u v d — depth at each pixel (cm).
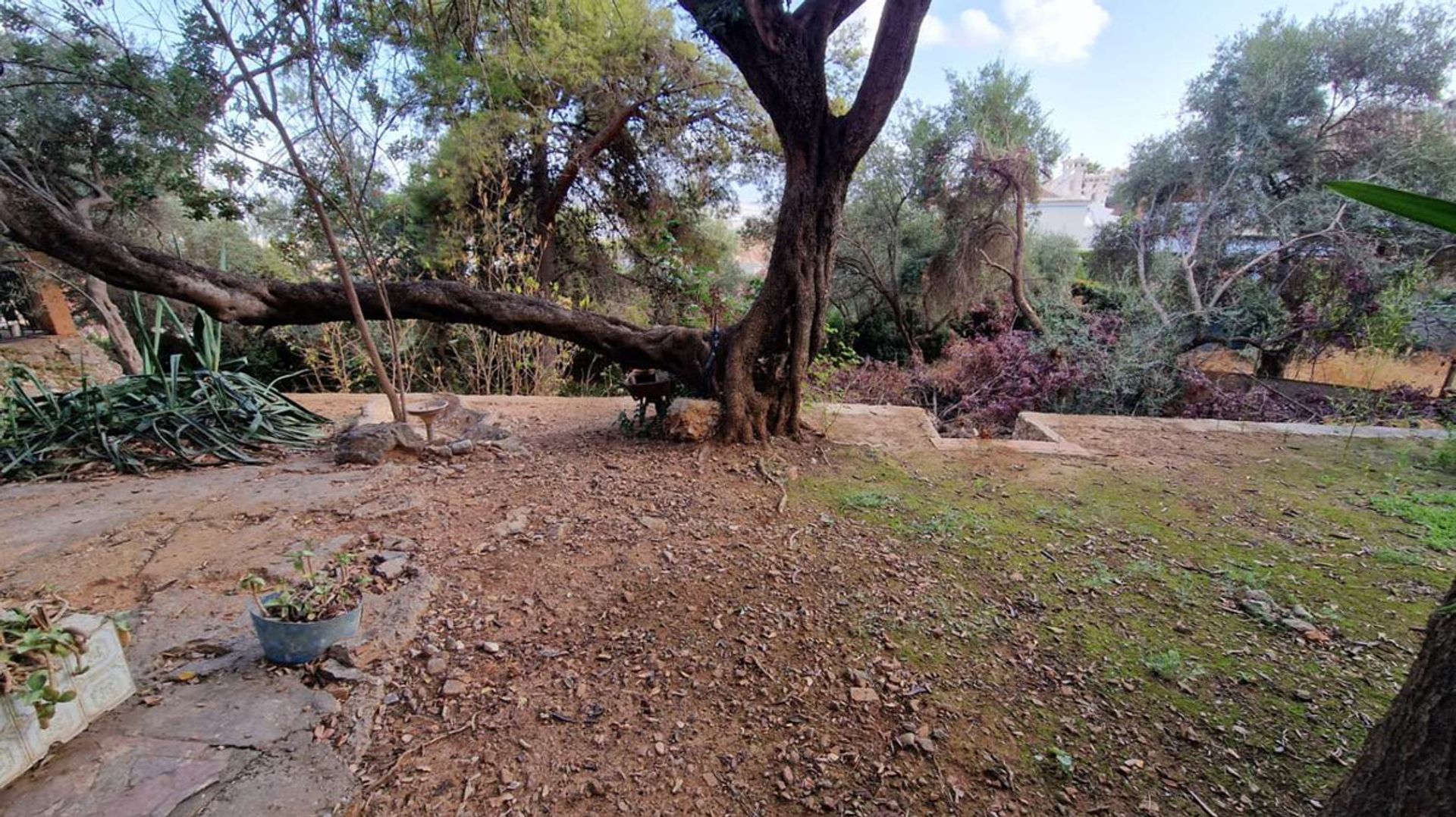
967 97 987
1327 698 175
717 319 461
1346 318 698
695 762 149
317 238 616
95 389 374
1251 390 705
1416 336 639
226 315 359
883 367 835
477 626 199
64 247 314
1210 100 840
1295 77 778
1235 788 144
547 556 248
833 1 345
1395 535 284
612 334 425
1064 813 137
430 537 261
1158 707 170
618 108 772
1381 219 710
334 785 137
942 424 666
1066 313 833
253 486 316
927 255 1112
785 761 149
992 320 955
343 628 179
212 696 161
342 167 360
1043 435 468
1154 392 692
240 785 134
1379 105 759
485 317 414
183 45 308
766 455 381
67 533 255
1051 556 259
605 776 144
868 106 353
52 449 338
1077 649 195
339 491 309
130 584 218
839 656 188
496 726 158
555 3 712
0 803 125
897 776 146
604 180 872
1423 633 206
